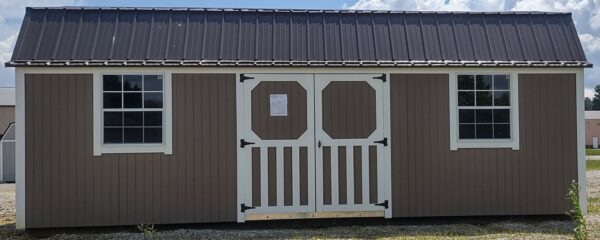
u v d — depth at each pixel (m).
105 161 7.57
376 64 7.79
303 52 7.86
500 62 7.96
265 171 7.81
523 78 8.19
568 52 8.23
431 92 8.05
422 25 8.33
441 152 8.06
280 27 8.09
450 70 8.06
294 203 7.84
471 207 8.10
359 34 8.13
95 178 7.55
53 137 7.46
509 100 8.20
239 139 7.77
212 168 7.74
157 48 7.65
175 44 7.73
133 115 7.64
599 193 12.12
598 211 9.40
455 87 8.09
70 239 7.20
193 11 8.11
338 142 7.90
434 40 8.17
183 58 7.59
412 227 7.90
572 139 8.26
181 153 7.69
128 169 7.61
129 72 7.58
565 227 7.81
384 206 7.95
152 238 6.98
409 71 8.02
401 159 8.00
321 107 7.88
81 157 7.52
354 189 7.93
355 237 7.25
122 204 7.60
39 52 7.41
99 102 7.55
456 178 8.09
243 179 7.78
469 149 8.12
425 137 8.04
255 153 7.80
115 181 7.58
